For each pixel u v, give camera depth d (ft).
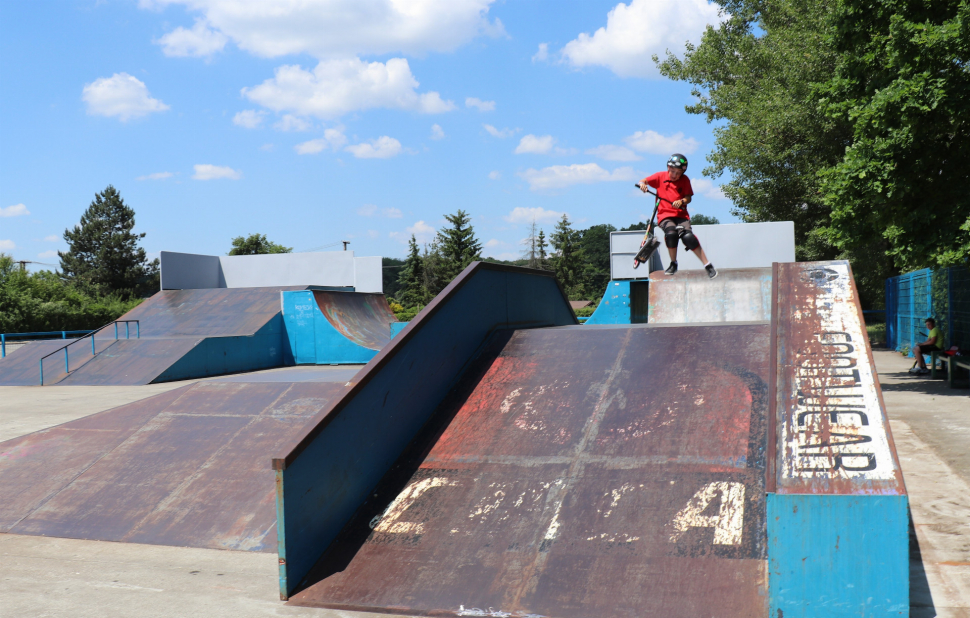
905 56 35.06
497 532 13.21
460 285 19.85
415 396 17.17
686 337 19.22
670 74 111.45
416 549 13.19
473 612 11.44
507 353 20.42
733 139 84.58
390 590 12.26
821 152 78.02
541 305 27.81
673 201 24.40
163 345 61.72
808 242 92.63
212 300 81.97
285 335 75.82
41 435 23.17
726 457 13.94
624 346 19.34
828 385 12.98
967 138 34.22
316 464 13.41
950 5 34.91
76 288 236.63
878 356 64.18
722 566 11.51
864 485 10.42
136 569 14.84
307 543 13.09
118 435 22.61
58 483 19.98
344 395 14.40
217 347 63.82
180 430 22.56
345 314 80.59
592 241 391.24
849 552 10.28
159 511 18.10
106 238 243.60
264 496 18.25
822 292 16.60
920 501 17.85
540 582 11.85
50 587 13.79
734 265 64.59
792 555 10.50
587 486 13.92
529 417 16.72
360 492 14.84
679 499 13.08
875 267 96.07
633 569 11.75
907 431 26.68
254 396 24.67
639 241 66.13
